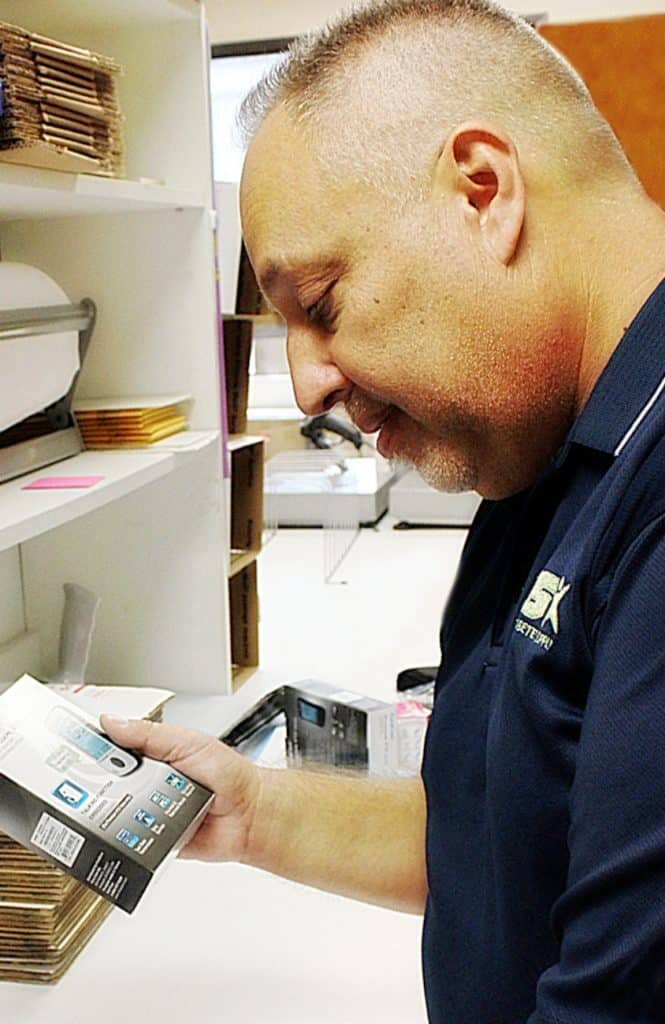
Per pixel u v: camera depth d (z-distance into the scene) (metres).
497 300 0.64
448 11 0.69
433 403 0.67
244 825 0.92
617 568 0.56
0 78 1.00
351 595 2.28
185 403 1.62
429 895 0.82
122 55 1.53
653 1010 0.52
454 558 2.55
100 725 0.91
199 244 1.56
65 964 0.99
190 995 0.95
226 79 3.46
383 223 0.64
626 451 0.59
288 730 1.43
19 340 1.24
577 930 0.55
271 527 2.91
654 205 0.68
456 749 0.76
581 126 0.66
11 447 1.28
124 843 0.79
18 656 1.60
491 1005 0.72
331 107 0.65
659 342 0.61
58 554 1.68
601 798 0.53
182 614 1.70
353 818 0.94
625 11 3.12
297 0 3.40
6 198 1.24
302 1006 0.93
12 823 0.83
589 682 0.60
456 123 0.64
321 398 0.71
